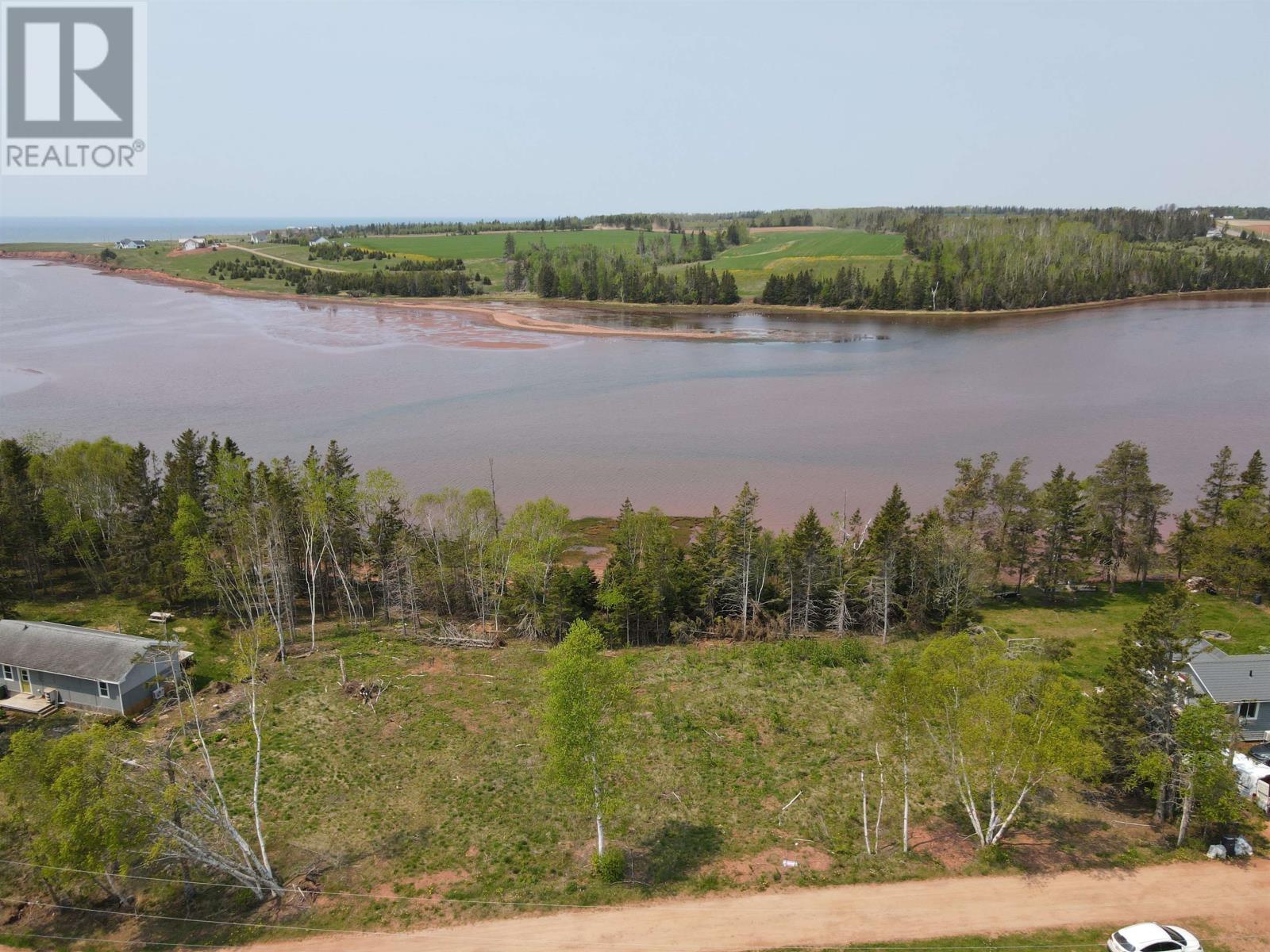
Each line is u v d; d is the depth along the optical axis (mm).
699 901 35812
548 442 121938
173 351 191500
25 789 34438
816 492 100812
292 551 71750
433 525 75000
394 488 77250
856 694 57688
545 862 38812
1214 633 63344
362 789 45031
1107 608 72688
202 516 68312
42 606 69750
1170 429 125125
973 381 160125
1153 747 40844
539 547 66562
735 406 142000
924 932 33625
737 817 42750
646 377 166250
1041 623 69312
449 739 50438
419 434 126312
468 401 147000
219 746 49250
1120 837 40219
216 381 160875
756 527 72438
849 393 151250
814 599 72062
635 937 33656
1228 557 71125
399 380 163375
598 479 106125
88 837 32906
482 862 38938
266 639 56062
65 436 120875
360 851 39750
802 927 34062
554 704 37875
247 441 121812
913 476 105938
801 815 42812
